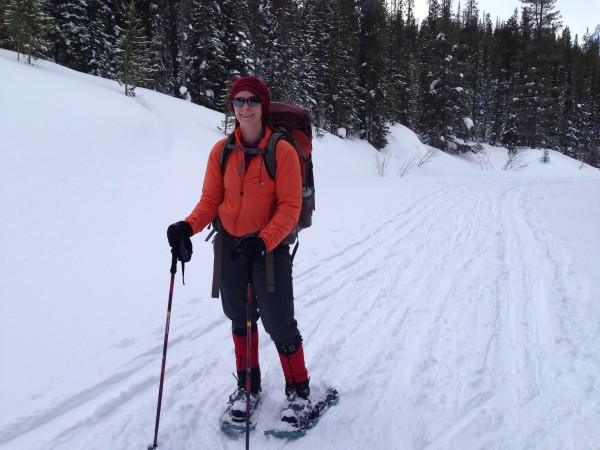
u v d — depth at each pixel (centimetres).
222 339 354
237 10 2333
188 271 504
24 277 431
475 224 783
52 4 1784
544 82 3838
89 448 228
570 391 272
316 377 293
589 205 1000
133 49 1497
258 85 214
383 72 3005
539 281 481
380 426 245
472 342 346
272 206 226
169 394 275
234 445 231
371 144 2948
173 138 1052
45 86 998
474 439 234
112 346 334
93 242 541
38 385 280
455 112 3450
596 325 364
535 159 3400
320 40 2725
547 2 4478
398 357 323
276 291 228
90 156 786
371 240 671
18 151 717
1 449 226
